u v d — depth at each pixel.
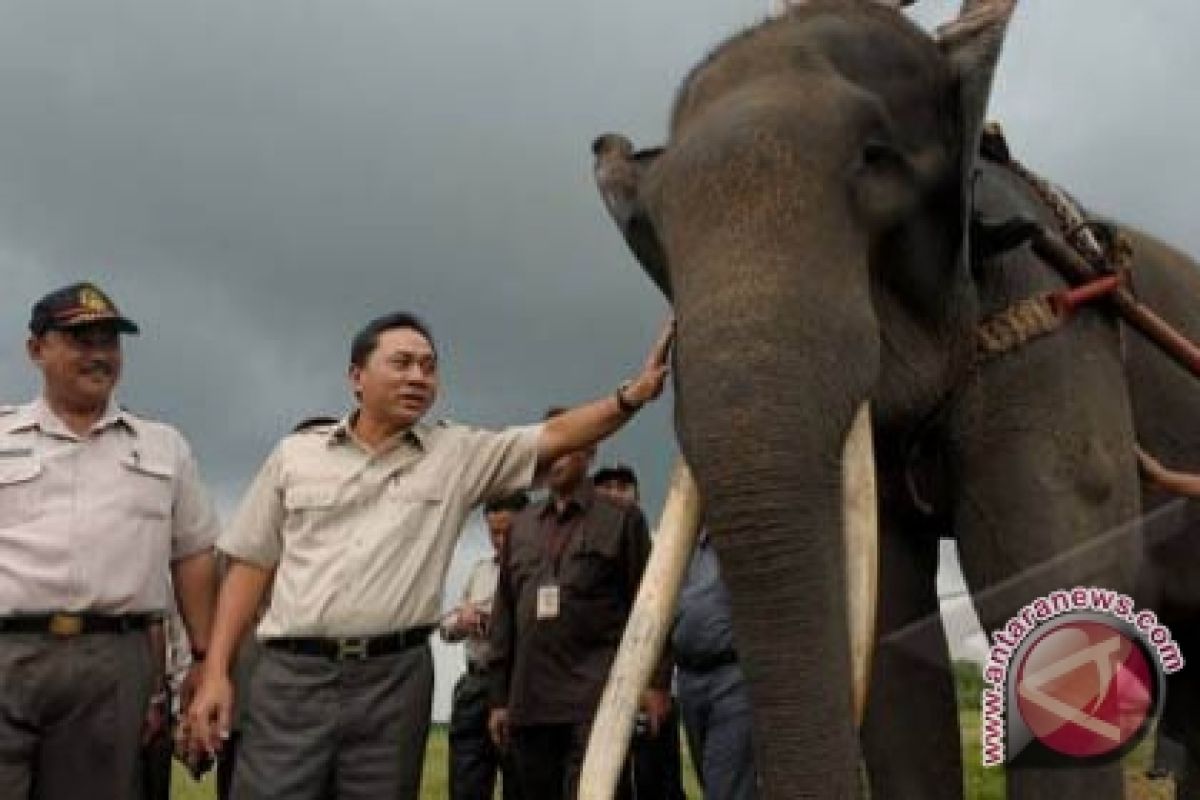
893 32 5.09
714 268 4.44
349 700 6.59
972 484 5.34
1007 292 5.34
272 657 6.66
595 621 9.20
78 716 6.99
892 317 5.03
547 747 9.29
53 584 6.96
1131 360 5.86
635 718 4.67
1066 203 5.67
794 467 4.21
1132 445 5.46
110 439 7.18
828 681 4.18
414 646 6.67
